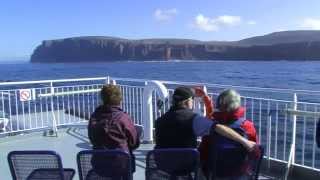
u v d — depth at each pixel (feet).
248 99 20.86
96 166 12.03
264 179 18.39
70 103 31.78
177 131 13.35
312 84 140.97
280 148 22.03
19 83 27.81
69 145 25.81
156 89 23.65
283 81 160.56
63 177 12.14
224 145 12.51
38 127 29.19
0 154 24.08
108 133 13.48
